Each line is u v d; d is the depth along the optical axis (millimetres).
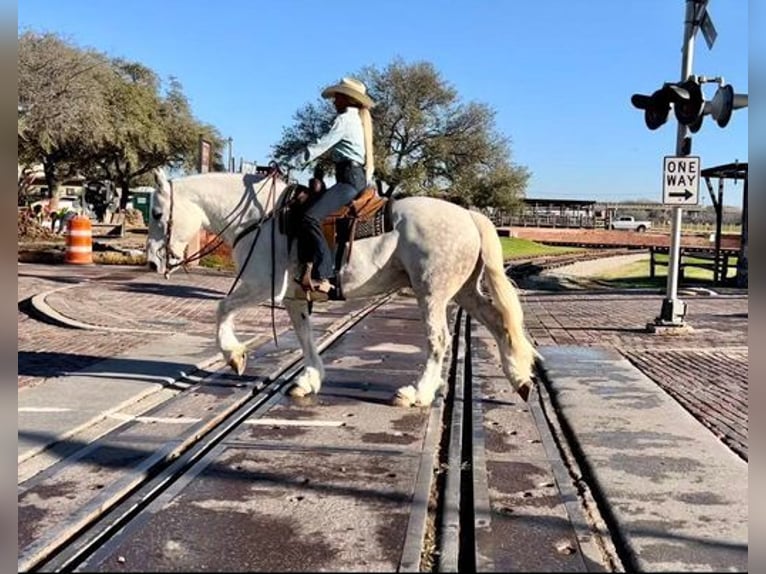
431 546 4223
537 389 8016
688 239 56375
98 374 7949
